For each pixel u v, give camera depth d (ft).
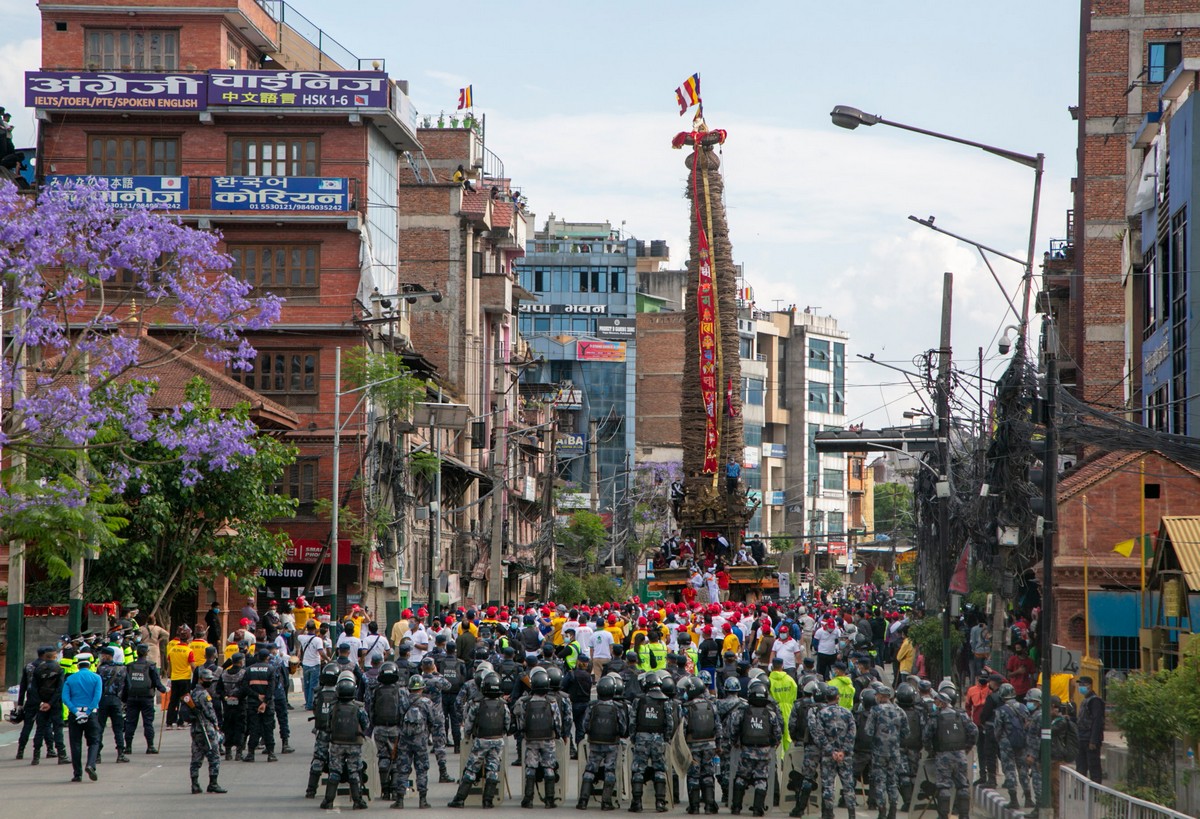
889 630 197.77
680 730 86.74
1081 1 221.05
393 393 223.10
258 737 105.19
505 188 386.11
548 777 85.76
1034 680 122.01
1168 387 151.23
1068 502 133.39
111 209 130.41
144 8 234.58
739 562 323.78
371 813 81.00
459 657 124.57
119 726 103.60
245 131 233.55
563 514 448.24
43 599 163.73
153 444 161.58
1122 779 84.23
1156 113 177.06
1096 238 209.97
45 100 228.22
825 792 81.66
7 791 87.76
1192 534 107.45
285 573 223.10
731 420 339.57
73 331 202.28
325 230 229.86
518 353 387.34
